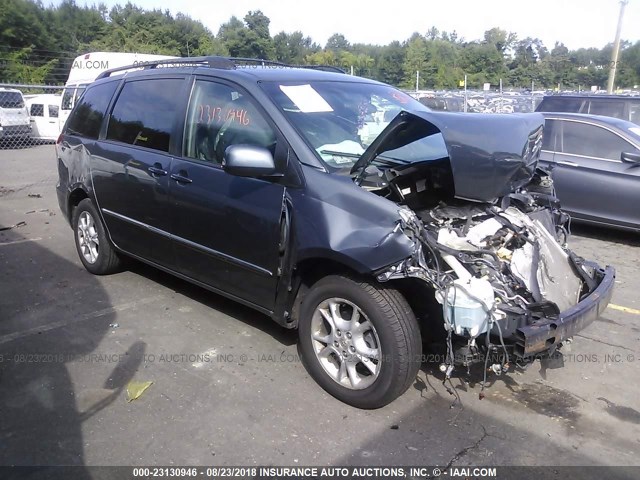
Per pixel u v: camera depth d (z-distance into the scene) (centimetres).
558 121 767
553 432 325
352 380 341
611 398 361
